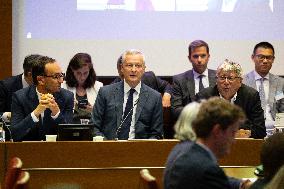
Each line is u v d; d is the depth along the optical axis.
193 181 5.79
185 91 11.73
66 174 8.31
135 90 9.81
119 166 8.36
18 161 6.76
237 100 10.32
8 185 6.46
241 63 14.00
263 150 5.71
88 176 8.34
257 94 10.39
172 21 13.93
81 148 8.32
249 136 9.42
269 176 5.70
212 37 13.96
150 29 13.90
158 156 8.38
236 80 10.23
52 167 8.30
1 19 13.65
